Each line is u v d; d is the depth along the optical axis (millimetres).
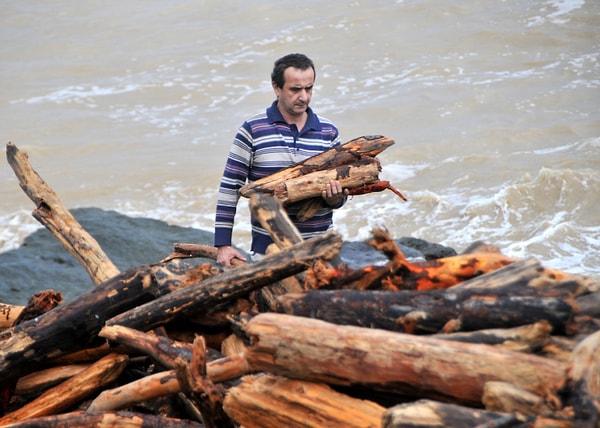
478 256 7730
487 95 36875
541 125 33562
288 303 7180
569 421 5562
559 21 45031
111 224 22891
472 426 5609
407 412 5703
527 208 26656
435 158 31484
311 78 10352
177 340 8680
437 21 47031
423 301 6988
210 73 42688
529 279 7180
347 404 6492
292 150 10594
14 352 8258
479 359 6227
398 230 26109
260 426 6770
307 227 10695
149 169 32219
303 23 48688
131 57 46219
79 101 40344
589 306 6941
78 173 32531
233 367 7562
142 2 56375
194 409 8211
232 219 10797
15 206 29609
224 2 54000
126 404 7918
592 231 25203
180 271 9109
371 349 6410
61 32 51438
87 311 8352
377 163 10375
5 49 48969
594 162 29797
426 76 39844
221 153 33375
